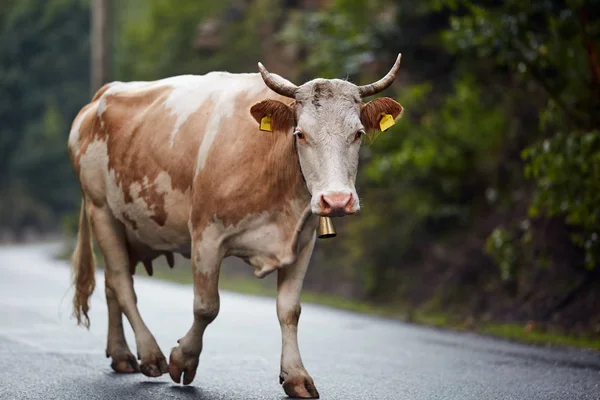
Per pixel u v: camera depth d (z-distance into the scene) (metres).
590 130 15.60
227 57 33.72
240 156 8.32
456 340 13.20
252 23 33.03
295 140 7.95
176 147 8.92
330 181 7.48
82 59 84.06
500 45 15.78
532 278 16.64
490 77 21.11
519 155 19.59
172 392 8.39
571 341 13.13
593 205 14.23
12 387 8.55
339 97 7.73
